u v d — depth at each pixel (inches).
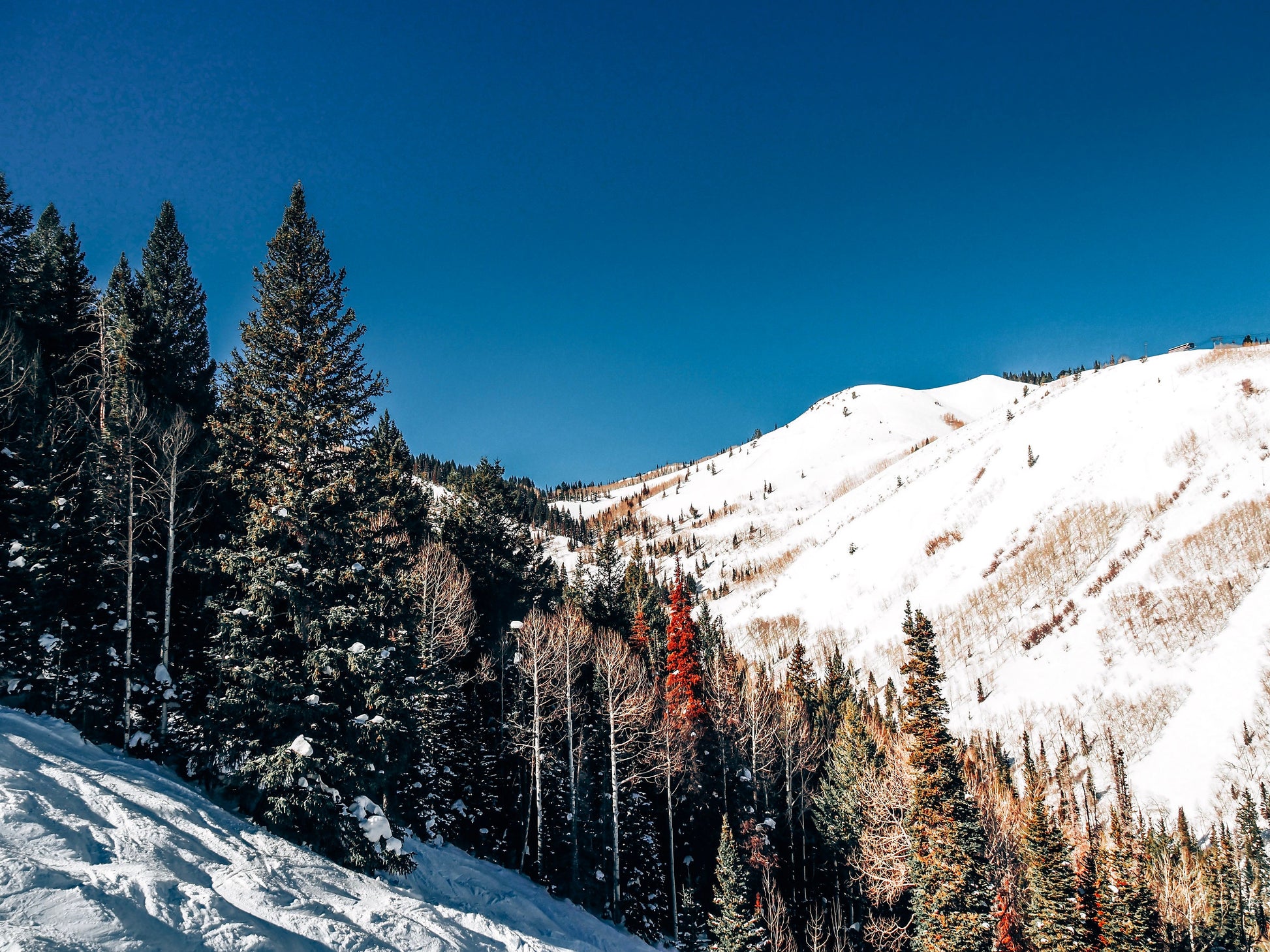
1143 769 3705.7
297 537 829.2
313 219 948.0
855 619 6692.9
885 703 3843.5
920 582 6801.2
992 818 1624.0
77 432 997.8
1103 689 4392.2
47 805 508.1
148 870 484.1
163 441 903.1
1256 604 4414.4
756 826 1555.1
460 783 1268.5
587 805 1382.9
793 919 1560.0
